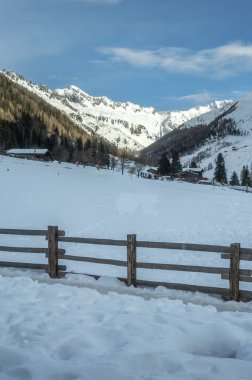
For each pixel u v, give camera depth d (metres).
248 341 5.84
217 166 150.00
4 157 81.69
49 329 6.11
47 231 9.60
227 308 7.45
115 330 5.96
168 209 30.89
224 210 31.66
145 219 25.12
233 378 4.46
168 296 8.05
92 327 6.15
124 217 25.53
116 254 14.34
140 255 14.27
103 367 4.66
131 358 4.96
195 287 8.23
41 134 155.12
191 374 4.55
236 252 7.83
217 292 8.05
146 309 7.23
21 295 7.88
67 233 19.38
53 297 7.80
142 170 150.00
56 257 9.55
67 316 6.68
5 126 142.75
